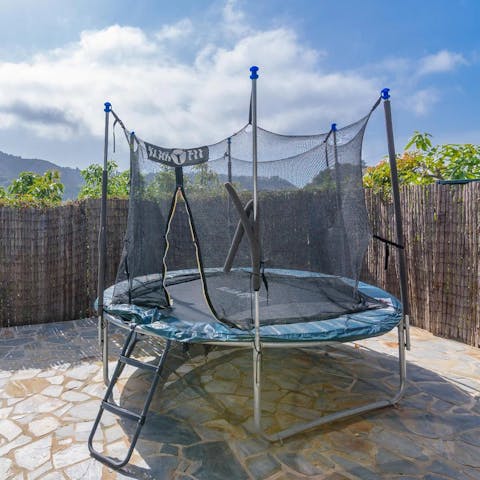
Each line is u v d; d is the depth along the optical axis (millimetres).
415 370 3707
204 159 2963
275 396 3219
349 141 3162
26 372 3682
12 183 9336
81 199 5598
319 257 3012
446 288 4578
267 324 2795
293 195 2928
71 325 5262
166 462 2340
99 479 2184
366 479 2186
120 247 5777
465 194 4309
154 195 3078
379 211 5445
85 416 2879
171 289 4133
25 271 5230
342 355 4121
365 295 3779
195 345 4301
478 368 3744
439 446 2502
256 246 2391
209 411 2979
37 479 2178
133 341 3105
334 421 2799
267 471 2260
